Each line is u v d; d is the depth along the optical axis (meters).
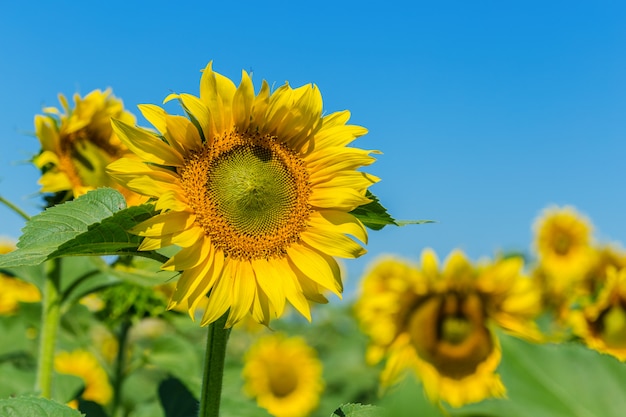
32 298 9.12
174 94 3.40
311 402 9.63
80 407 5.77
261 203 3.57
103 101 5.85
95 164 5.70
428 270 7.54
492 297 7.37
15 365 6.99
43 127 5.54
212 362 3.45
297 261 3.62
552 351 1.23
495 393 1.27
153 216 3.20
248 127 3.69
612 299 6.60
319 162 3.73
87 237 2.95
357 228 3.62
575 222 10.20
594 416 1.17
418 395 1.16
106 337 9.66
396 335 7.53
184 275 3.39
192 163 3.51
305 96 3.67
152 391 8.30
